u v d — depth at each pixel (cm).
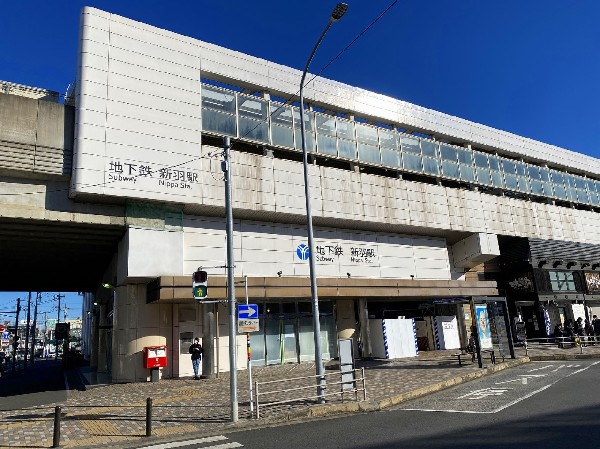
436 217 2945
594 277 3838
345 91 2794
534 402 1109
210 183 2069
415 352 2625
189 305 2089
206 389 1628
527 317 3409
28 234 1980
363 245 2711
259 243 2291
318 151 2552
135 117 1930
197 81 2162
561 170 4281
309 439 872
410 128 3153
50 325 10212
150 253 1934
